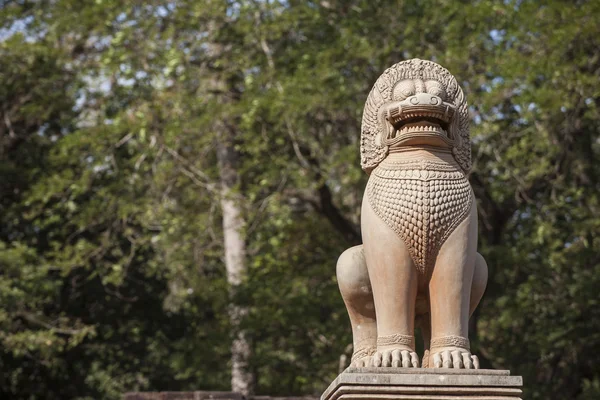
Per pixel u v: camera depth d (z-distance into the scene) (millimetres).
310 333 13422
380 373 4113
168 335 15820
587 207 13047
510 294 13391
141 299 15680
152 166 13047
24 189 14977
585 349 13180
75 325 14156
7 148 15195
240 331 13336
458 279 4371
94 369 16109
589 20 11336
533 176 11992
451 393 4086
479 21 11930
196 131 12555
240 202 12844
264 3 13078
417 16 12586
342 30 12789
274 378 13555
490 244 13180
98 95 15000
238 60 13047
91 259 14945
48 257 15078
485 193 12766
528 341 13359
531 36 11867
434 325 4371
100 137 12977
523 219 13812
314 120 12742
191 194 13414
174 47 13023
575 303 12656
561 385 13617
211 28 13227
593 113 11664
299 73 12156
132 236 14867
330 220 13406
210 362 13836
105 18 13320
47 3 15133
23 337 12703
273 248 14570
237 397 7879
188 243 13828
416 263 4414
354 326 4711
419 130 4449
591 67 12039
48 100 14570
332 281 13789
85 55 15031
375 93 4637
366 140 4641
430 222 4371
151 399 7836
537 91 11047
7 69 14227
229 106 12484
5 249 13477
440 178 4434
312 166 12289
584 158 13047
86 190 13773
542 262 13242
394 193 4418
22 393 15211
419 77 4598
